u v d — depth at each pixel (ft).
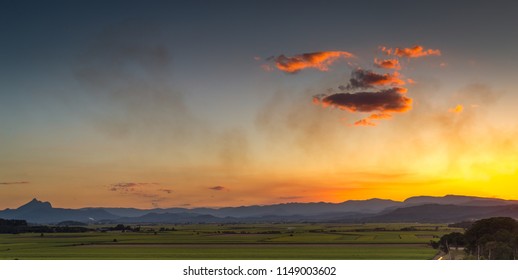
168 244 562.25
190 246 521.65
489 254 316.40
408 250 435.12
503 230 343.46
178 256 380.99
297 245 526.98
